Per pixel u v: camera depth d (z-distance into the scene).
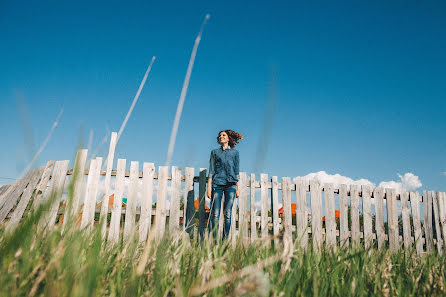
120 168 4.70
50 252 0.50
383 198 5.84
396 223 5.66
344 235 5.34
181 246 0.74
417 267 1.14
